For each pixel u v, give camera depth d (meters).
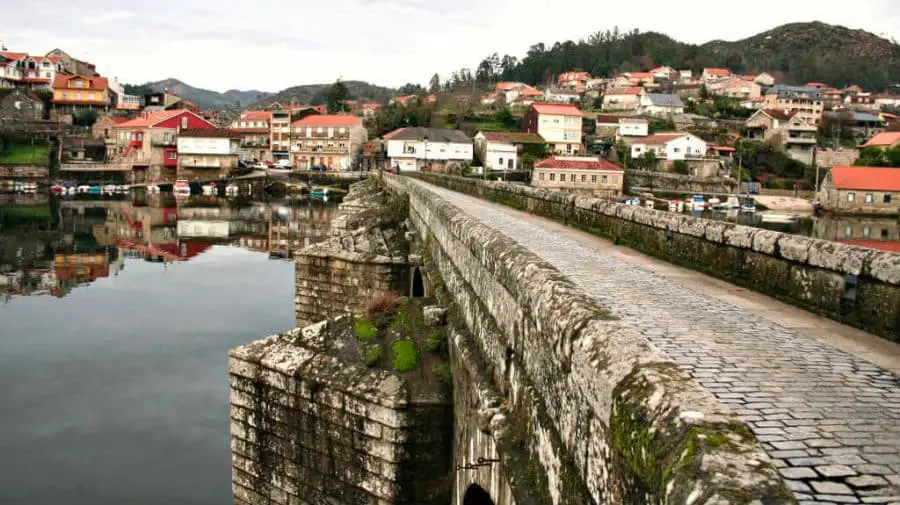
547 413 6.33
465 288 12.27
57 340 34.31
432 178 52.72
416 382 13.92
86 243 62.97
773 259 10.36
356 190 61.78
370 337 15.58
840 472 4.39
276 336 16.30
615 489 4.48
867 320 8.27
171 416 25.69
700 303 9.68
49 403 26.53
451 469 13.15
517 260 8.31
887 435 4.98
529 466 6.68
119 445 23.23
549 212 23.42
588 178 90.81
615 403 4.53
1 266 51.69
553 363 6.14
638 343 4.98
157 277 49.47
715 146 123.38
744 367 6.57
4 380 28.73
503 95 197.25
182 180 118.06
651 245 15.03
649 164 119.00
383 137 135.25
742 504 3.13
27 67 156.75
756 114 134.12
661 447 3.82
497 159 119.62
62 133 128.25
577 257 14.25
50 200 98.62
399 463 13.38
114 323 37.50
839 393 5.89
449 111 154.75
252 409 15.70
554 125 129.50
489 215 23.80
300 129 137.12
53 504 19.36
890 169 44.56
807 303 9.44
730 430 3.72
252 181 116.75
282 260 57.59
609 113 163.25
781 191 85.44
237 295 44.34
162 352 32.81
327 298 31.23
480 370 9.62
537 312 6.77
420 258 22.73
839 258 8.85
